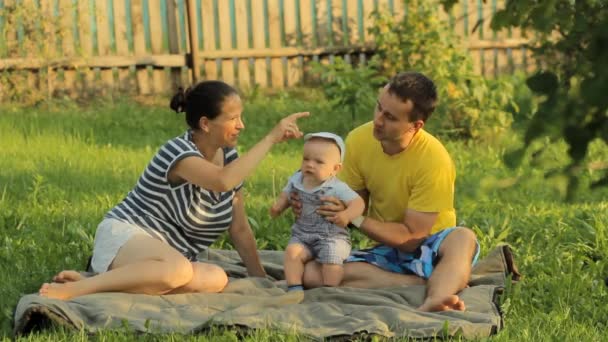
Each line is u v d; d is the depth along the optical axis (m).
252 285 5.94
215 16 15.22
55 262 6.83
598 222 7.52
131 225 5.79
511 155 2.53
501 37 15.13
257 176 10.31
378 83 13.30
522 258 6.98
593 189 2.59
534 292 6.21
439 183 5.83
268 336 4.99
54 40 14.60
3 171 10.24
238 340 5.04
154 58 14.81
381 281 5.97
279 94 14.79
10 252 6.89
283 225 7.89
